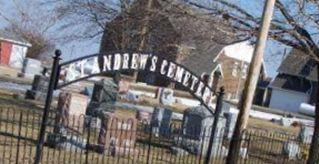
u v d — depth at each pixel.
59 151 12.87
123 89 37.03
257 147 20.28
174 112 32.81
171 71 11.65
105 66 10.37
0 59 66.12
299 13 17.23
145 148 15.52
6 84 34.38
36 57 67.94
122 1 18.48
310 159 18.17
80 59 10.05
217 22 17.03
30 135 13.95
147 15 17.44
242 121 13.23
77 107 14.96
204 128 15.77
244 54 69.31
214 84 70.62
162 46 18.09
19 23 39.25
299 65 20.36
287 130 39.50
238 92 72.38
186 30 17.41
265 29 13.12
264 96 80.12
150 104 39.00
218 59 70.38
